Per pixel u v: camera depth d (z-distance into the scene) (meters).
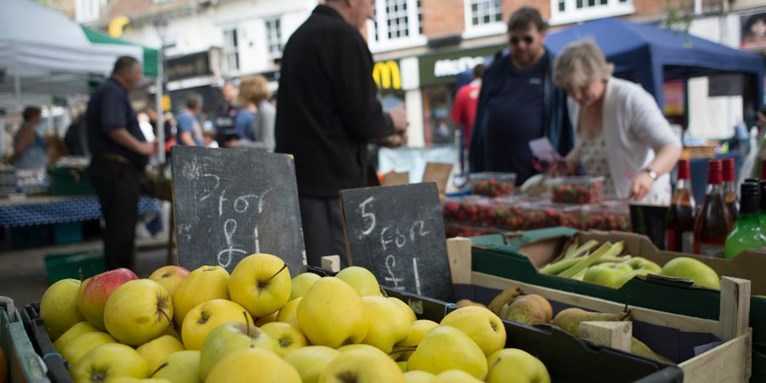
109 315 1.21
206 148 1.83
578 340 1.10
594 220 2.81
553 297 1.93
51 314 1.40
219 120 9.27
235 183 1.87
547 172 3.69
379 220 2.07
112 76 5.26
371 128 2.88
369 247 2.02
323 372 0.97
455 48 15.35
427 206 2.22
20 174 9.70
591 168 3.48
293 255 1.95
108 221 5.30
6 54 6.35
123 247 5.32
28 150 10.24
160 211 8.77
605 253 2.26
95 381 1.06
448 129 15.95
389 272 2.04
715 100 11.68
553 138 4.20
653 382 0.90
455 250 2.25
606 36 5.78
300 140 2.82
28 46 6.48
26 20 6.54
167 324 1.26
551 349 1.16
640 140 3.22
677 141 3.10
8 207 6.47
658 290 1.65
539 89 4.21
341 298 1.19
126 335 1.20
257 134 6.32
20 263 7.06
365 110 2.82
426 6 15.52
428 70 15.55
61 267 5.45
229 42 19.66
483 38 15.01
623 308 1.71
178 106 19.41
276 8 18.55
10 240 8.23
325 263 2.01
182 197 1.75
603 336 1.21
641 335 1.66
